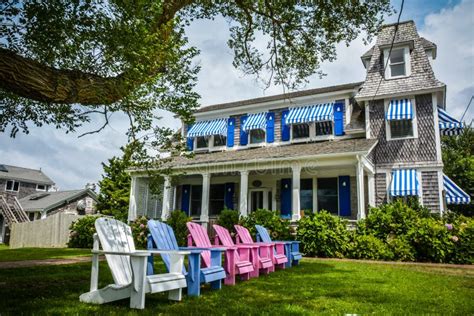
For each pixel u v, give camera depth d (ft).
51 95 14.52
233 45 36.91
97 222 15.75
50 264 31.71
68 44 16.93
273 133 61.46
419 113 50.06
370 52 57.06
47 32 16.40
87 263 32.55
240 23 35.58
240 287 19.42
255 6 33.71
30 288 18.51
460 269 29.81
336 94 57.00
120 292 14.32
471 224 36.47
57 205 114.62
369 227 41.55
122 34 15.46
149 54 16.12
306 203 56.80
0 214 114.62
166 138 20.49
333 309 14.06
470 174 85.20
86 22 15.83
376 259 38.40
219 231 24.30
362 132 53.47
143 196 66.03
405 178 48.01
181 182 69.56
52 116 20.95
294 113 59.16
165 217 56.80
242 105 65.31
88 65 17.54
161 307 14.03
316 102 59.00
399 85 51.47
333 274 25.25
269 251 26.94
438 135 48.39
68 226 70.49
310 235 41.42
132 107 18.48
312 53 34.76
